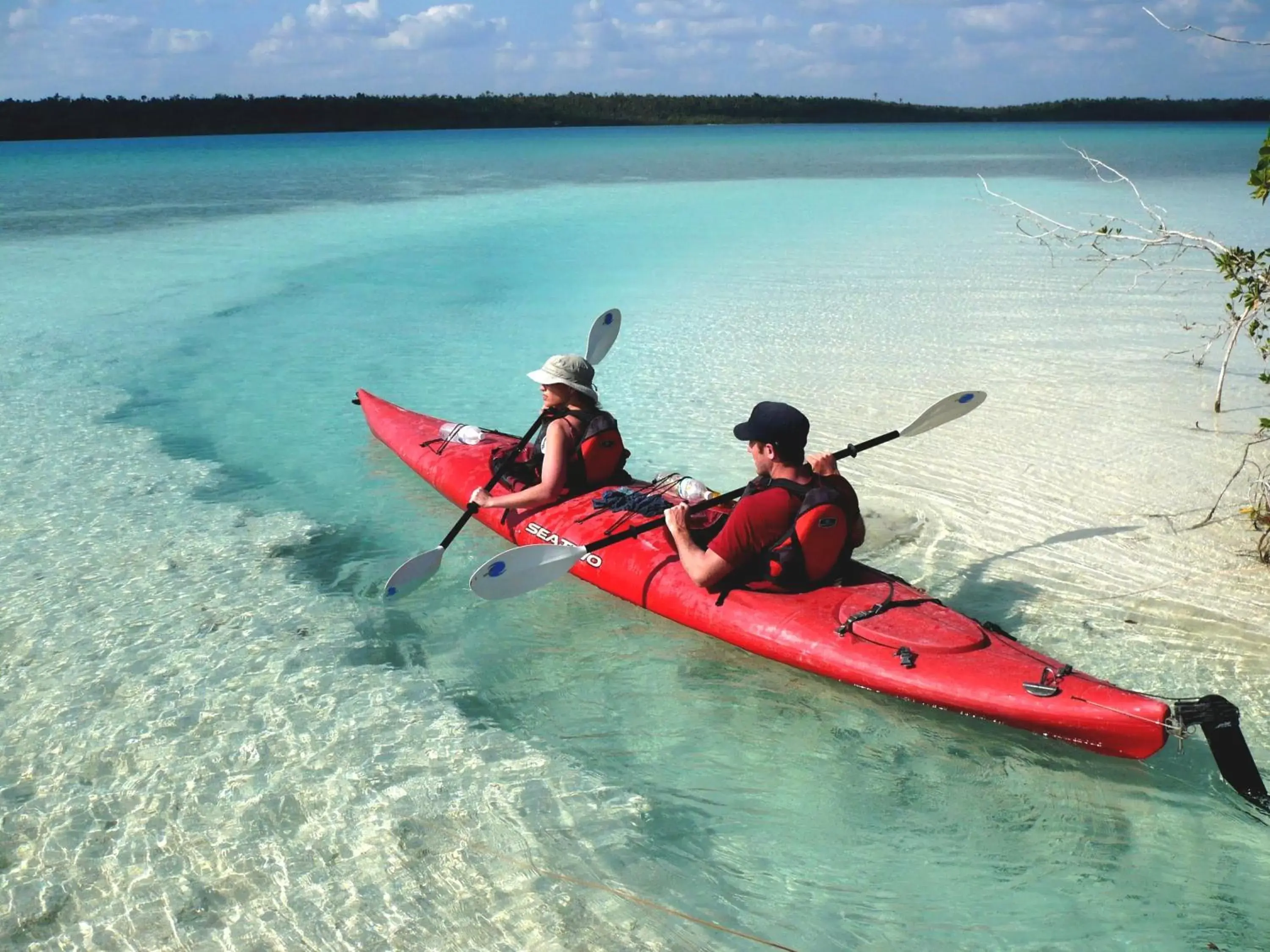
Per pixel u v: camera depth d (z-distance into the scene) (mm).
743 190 23797
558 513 5125
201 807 3336
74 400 7832
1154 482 5754
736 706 3914
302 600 4785
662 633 4477
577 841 3170
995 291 11125
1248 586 4582
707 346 9000
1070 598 4535
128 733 3730
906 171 28844
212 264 13820
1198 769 3451
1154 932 2758
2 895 2949
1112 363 8086
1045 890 2928
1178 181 22984
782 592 4242
